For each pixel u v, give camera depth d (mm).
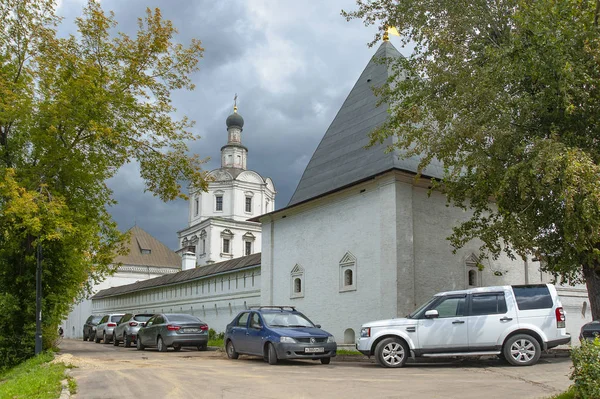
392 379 11977
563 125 15219
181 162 24422
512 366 13812
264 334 17062
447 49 16188
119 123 22484
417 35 18234
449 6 17156
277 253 28000
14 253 21906
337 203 24453
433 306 14836
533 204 15633
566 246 15766
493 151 15070
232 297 36156
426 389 10398
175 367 15664
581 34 14008
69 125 20844
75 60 21094
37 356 18922
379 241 21828
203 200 78625
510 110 15125
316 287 24953
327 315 24047
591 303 16359
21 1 21562
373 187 22516
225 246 76188
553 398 8602
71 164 21391
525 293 14414
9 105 20391
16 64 22062
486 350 14156
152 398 10156
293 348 16047
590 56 14172
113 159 23500
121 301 58562
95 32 22000
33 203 18812
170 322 25188
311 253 25594
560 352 17109
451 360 16141
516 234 14852
